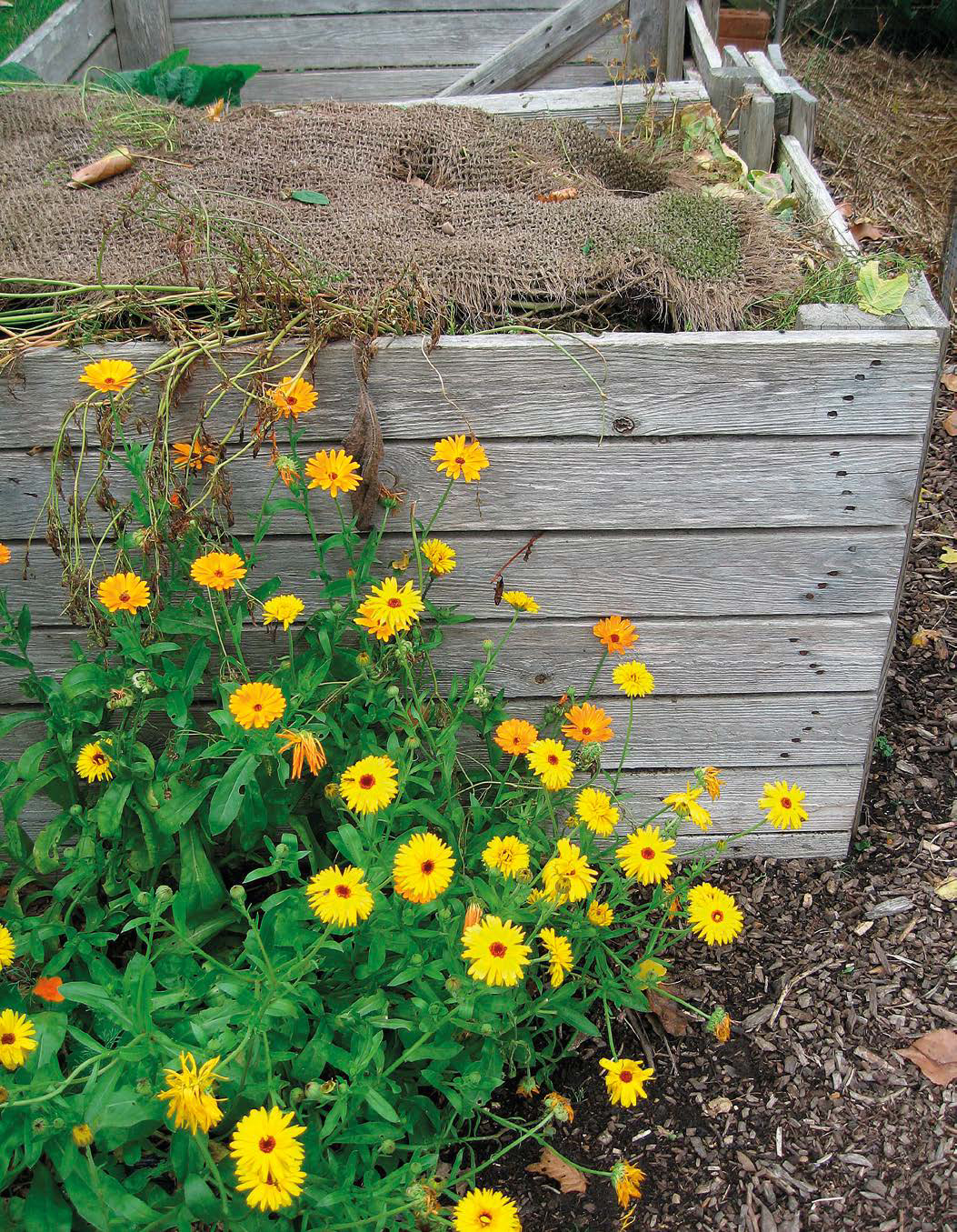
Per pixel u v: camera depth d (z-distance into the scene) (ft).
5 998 5.96
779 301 7.16
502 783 6.82
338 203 7.84
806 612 7.22
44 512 6.82
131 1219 4.99
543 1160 6.35
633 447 6.62
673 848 8.09
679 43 13.33
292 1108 5.44
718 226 7.61
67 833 7.40
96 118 8.86
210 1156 5.04
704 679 7.48
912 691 9.36
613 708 7.59
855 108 16.87
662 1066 6.84
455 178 8.43
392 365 6.38
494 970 4.96
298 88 15.88
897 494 6.77
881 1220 6.10
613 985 6.30
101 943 6.02
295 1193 4.52
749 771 7.84
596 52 13.67
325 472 6.13
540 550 6.99
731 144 9.77
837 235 7.88
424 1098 6.06
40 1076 5.16
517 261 7.16
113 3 14.88
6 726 6.58
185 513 6.39
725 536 6.93
